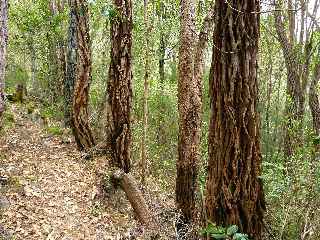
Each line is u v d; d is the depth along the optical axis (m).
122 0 10.55
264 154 12.28
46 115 15.13
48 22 18.58
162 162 13.74
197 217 9.09
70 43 13.83
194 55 9.30
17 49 24.08
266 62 16.38
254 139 4.32
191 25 9.13
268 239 4.62
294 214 4.80
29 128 12.97
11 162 9.65
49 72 19.36
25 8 19.94
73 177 9.80
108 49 17.02
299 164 5.16
